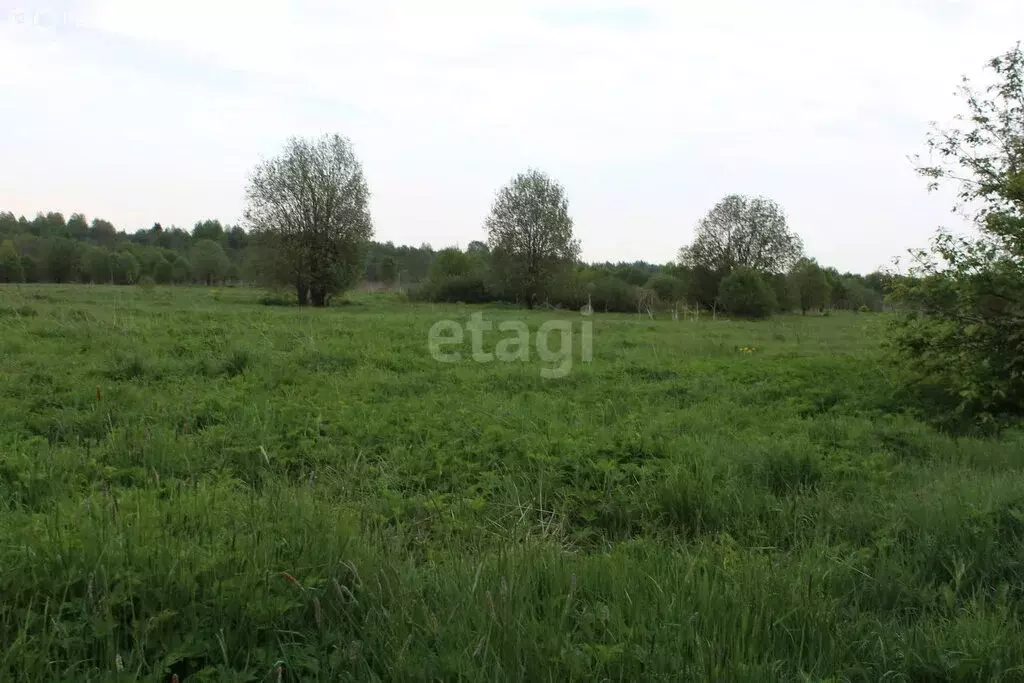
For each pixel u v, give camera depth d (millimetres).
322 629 2721
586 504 4680
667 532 4320
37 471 4551
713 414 7801
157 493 4152
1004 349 8609
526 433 6328
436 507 4438
